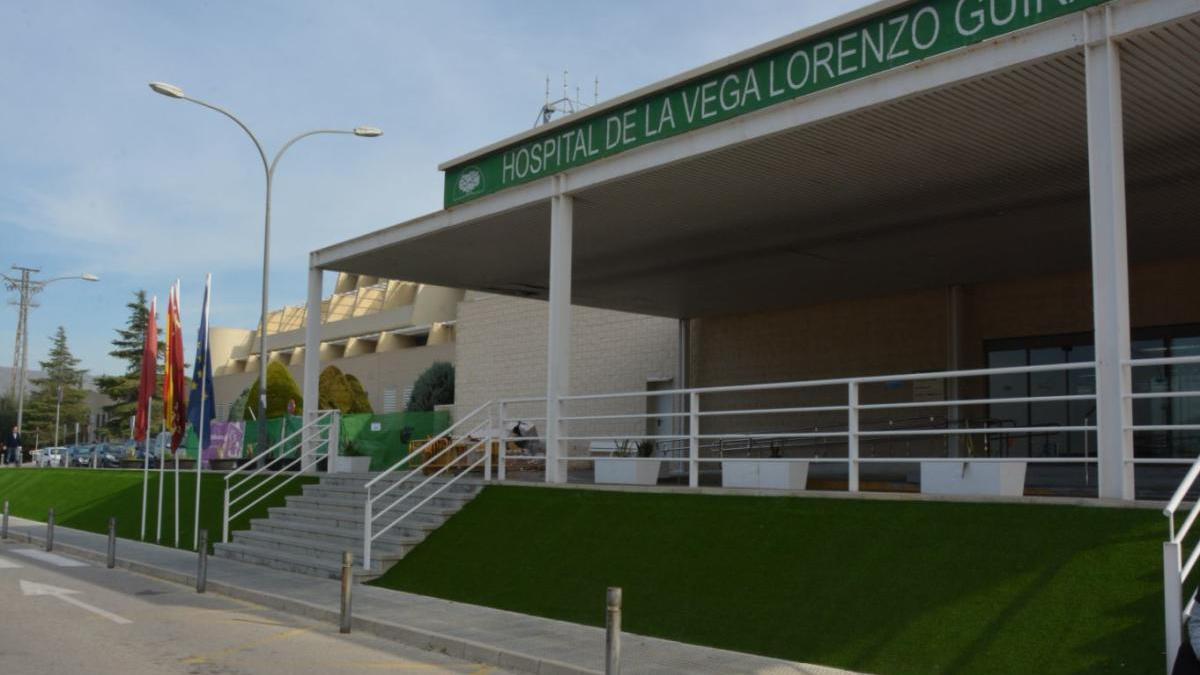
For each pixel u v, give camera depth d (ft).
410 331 171.53
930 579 30.17
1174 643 22.25
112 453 168.55
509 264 68.49
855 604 30.71
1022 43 32.94
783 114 40.14
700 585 35.35
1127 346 29.81
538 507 46.75
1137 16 30.17
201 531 46.93
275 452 89.04
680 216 53.88
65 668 29.73
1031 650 25.94
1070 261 62.95
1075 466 64.44
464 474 52.65
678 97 45.24
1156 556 26.76
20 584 49.11
